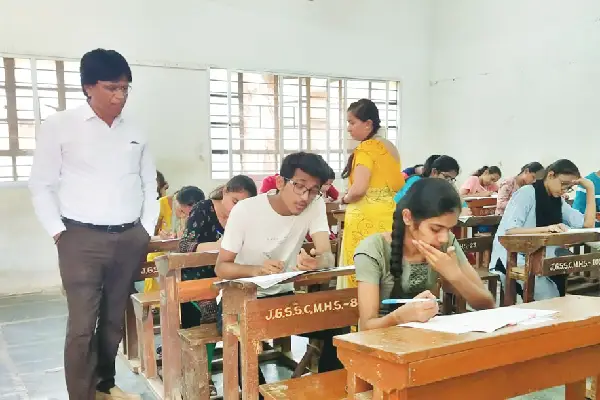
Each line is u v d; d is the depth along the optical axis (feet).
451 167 10.98
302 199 6.25
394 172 9.29
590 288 11.32
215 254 7.41
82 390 7.03
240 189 7.86
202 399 6.96
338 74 21.36
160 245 9.29
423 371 3.20
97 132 6.86
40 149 6.66
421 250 4.91
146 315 9.04
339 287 9.35
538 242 7.94
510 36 20.36
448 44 22.90
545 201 9.82
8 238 15.85
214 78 18.89
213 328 7.35
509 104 20.58
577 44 18.15
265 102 19.97
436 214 4.71
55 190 6.87
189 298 7.55
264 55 19.70
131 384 9.12
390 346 3.28
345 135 21.86
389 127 23.08
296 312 5.51
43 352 10.68
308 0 20.39
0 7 15.40
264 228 6.64
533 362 3.85
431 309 4.00
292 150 20.72
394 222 5.06
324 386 5.26
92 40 16.65
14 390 8.85
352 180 9.30
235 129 19.45
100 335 7.59
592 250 11.89
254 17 19.38
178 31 17.99
